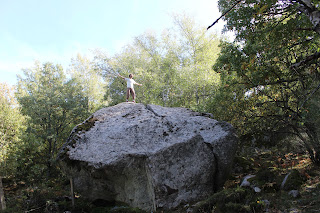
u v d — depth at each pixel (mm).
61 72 28672
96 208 8180
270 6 6676
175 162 7227
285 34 7559
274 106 9398
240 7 7707
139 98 22906
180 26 20828
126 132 8211
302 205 5332
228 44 8773
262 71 7773
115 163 7293
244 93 9742
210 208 5953
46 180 19953
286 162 8633
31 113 22672
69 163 7969
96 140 8141
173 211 6715
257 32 7773
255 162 9664
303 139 8344
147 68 24062
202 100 18875
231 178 8758
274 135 11008
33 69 31109
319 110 7180
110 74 24766
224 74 9016
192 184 7164
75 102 24672
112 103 24281
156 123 8523
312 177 6727
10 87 19891
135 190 7602
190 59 21875
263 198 5996
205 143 7590
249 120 9859
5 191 17297
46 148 23234
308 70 7844
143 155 7312
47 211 8383
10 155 17125
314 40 6953
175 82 20562
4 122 17047
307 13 4129
